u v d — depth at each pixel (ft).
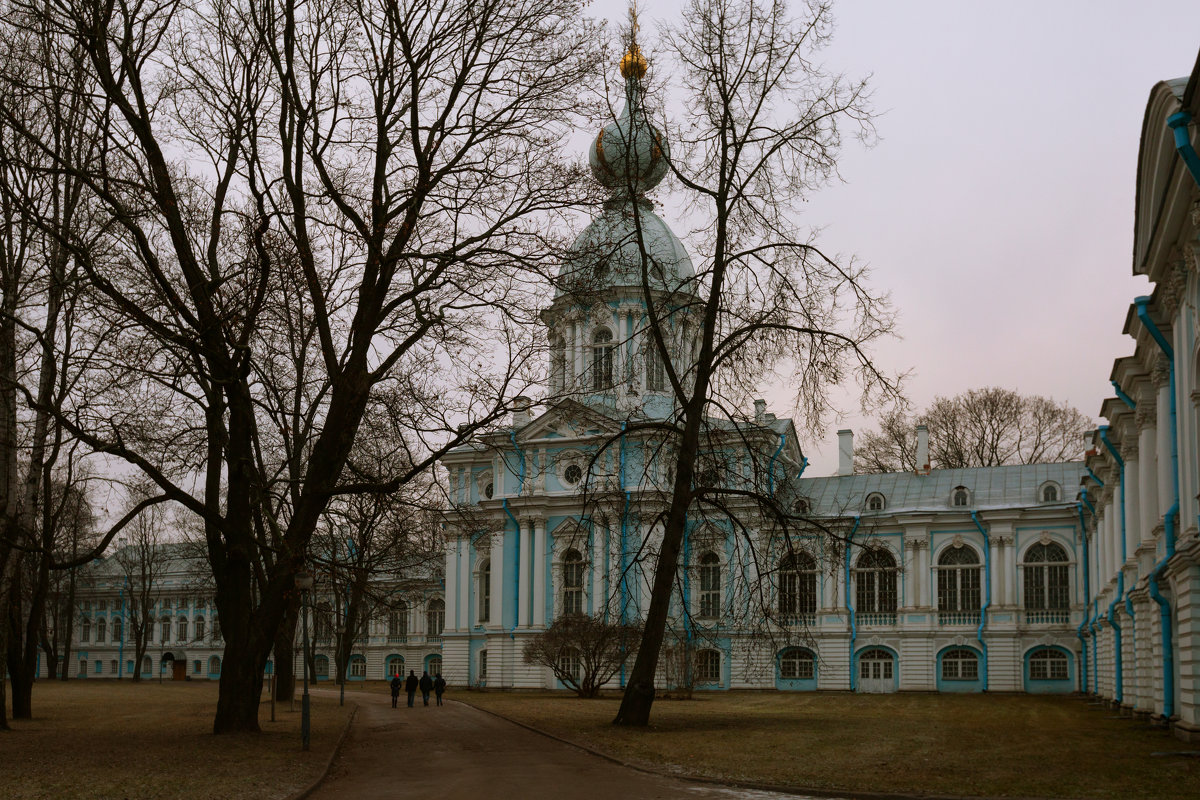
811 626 208.44
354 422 86.07
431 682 155.33
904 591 206.18
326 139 84.99
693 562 193.06
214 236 90.38
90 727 104.58
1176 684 90.07
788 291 93.61
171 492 83.51
